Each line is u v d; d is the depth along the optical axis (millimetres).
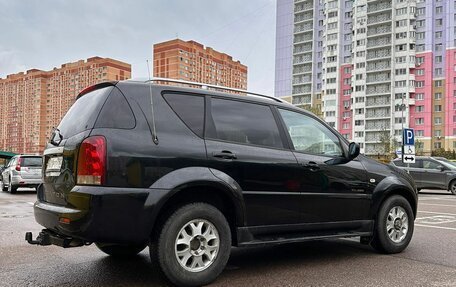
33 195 16453
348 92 94250
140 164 4031
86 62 80750
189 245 4262
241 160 4629
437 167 19328
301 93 102938
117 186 3918
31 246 6305
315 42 101625
